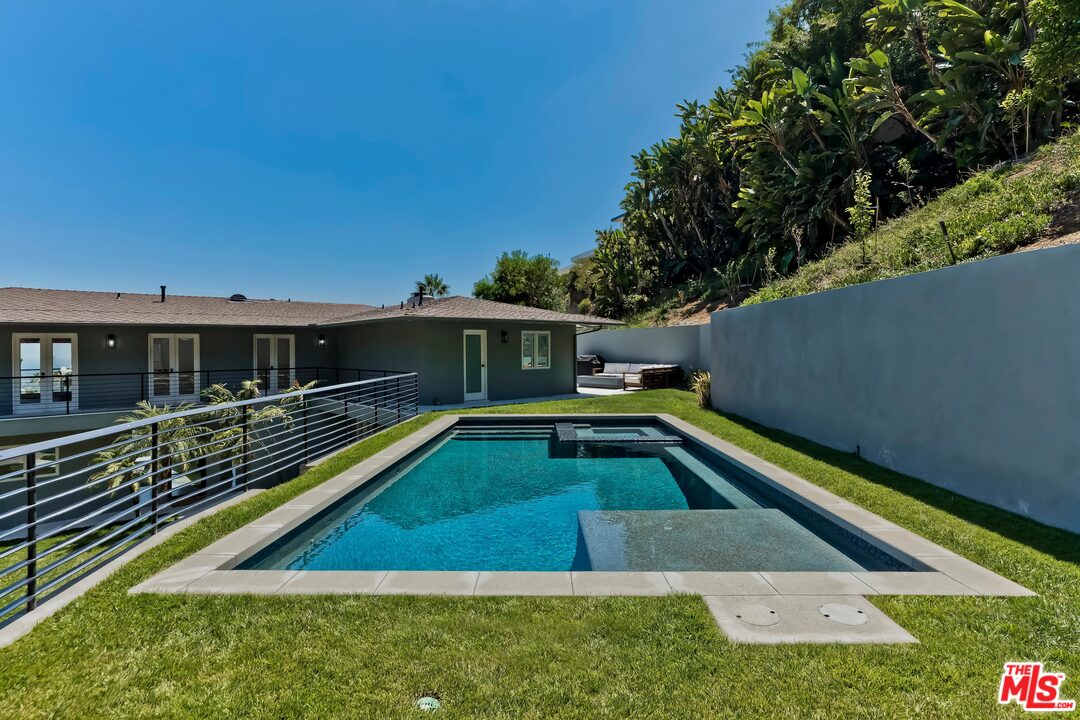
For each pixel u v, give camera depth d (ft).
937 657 7.87
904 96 50.52
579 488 22.98
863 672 7.50
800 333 26.89
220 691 7.20
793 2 73.26
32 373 41.32
